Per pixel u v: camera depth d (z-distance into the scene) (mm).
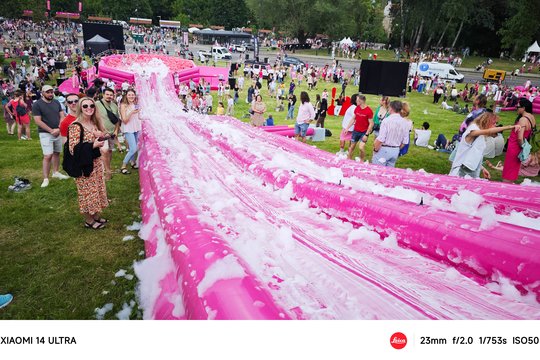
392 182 4938
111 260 4297
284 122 16281
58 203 5891
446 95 28578
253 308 2223
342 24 66750
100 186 5082
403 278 2863
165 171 5266
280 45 70688
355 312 2430
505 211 3721
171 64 24500
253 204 4461
